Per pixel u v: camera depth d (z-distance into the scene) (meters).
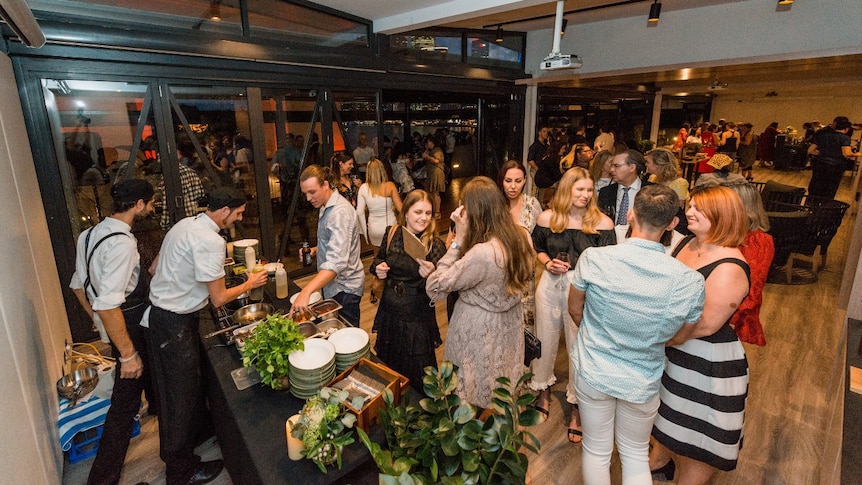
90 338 3.26
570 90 8.06
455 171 8.55
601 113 9.12
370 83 4.95
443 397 1.20
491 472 1.06
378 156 5.32
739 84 9.80
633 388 1.53
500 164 7.48
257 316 2.04
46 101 2.92
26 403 1.62
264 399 1.52
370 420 1.37
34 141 2.88
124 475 2.14
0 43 2.66
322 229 2.39
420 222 2.13
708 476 1.83
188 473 2.03
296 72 4.26
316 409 1.26
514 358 1.95
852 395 1.64
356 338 1.70
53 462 1.93
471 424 1.12
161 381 1.89
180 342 1.85
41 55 2.84
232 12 3.68
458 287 1.74
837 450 1.63
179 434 1.93
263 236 4.43
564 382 2.94
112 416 1.95
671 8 4.91
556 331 2.42
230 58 3.72
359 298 2.51
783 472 2.17
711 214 1.60
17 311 1.72
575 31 5.93
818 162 6.64
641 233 1.48
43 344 2.10
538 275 3.96
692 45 4.98
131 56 3.21
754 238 2.02
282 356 1.51
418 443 1.14
